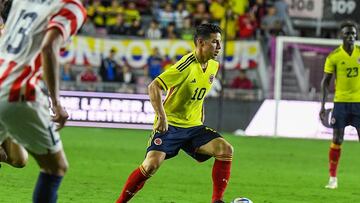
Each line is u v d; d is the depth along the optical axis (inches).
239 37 3235.7
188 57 1047.6
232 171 1748.3
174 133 1062.4
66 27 703.1
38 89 724.7
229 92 2987.2
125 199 1056.8
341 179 1685.5
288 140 2714.1
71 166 1711.4
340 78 1546.5
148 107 2812.5
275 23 3302.2
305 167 1904.5
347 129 2802.7
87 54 2999.5
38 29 722.8
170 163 1865.2
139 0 3430.1
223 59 2807.6
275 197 1370.6
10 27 749.9
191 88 1050.7
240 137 2738.7
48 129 730.2
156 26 3191.4
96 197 1279.5
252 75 3105.3
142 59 3041.3
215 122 2886.3
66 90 2834.6
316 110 2856.8
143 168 1043.9
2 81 720.3
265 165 1907.0
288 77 3063.5
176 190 1405.0
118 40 3031.5
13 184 1378.0
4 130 767.1
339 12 3464.6
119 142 2342.5
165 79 1029.8
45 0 737.0
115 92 2800.2
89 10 3245.6
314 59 3021.7
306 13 3467.0
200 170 1747.0
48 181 746.8
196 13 3366.1
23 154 1027.3
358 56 1540.4
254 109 2881.4
